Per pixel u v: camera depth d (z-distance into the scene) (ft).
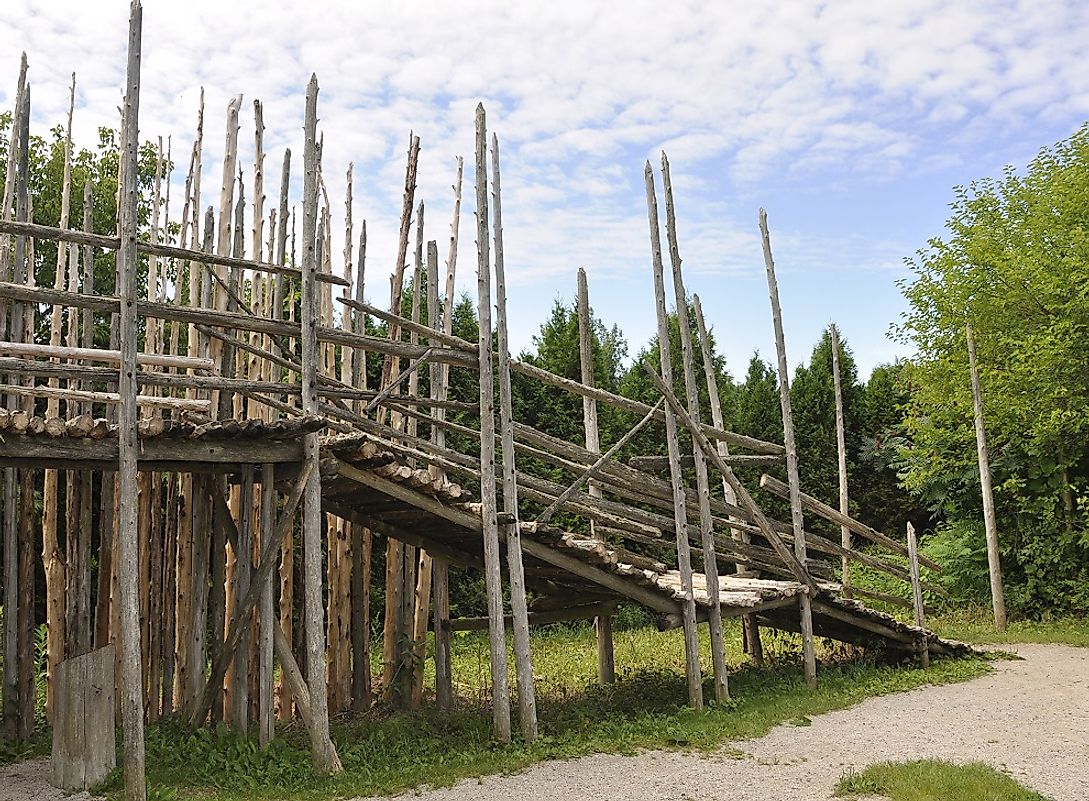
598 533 41.81
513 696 38.42
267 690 27.07
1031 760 26.23
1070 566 62.49
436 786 24.40
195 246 33.76
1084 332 60.29
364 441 26.81
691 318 82.79
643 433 73.67
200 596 30.83
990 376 64.13
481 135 30.78
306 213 27.02
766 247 41.27
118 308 24.17
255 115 34.12
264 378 34.04
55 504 31.68
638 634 57.77
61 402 33.37
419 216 39.42
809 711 33.73
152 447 24.23
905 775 23.61
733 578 43.06
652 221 35.83
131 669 22.49
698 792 23.48
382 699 37.73
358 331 37.29
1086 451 64.28
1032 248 64.75
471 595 56.44
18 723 29.89
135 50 23.90
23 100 30.32
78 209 47.91
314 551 26.43
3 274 30.25
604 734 29.76
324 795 23.54
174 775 24.59
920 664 43.80
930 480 69.26
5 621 29.96
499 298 30.71
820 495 81.30
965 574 66.64
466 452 55.01
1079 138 66.13
